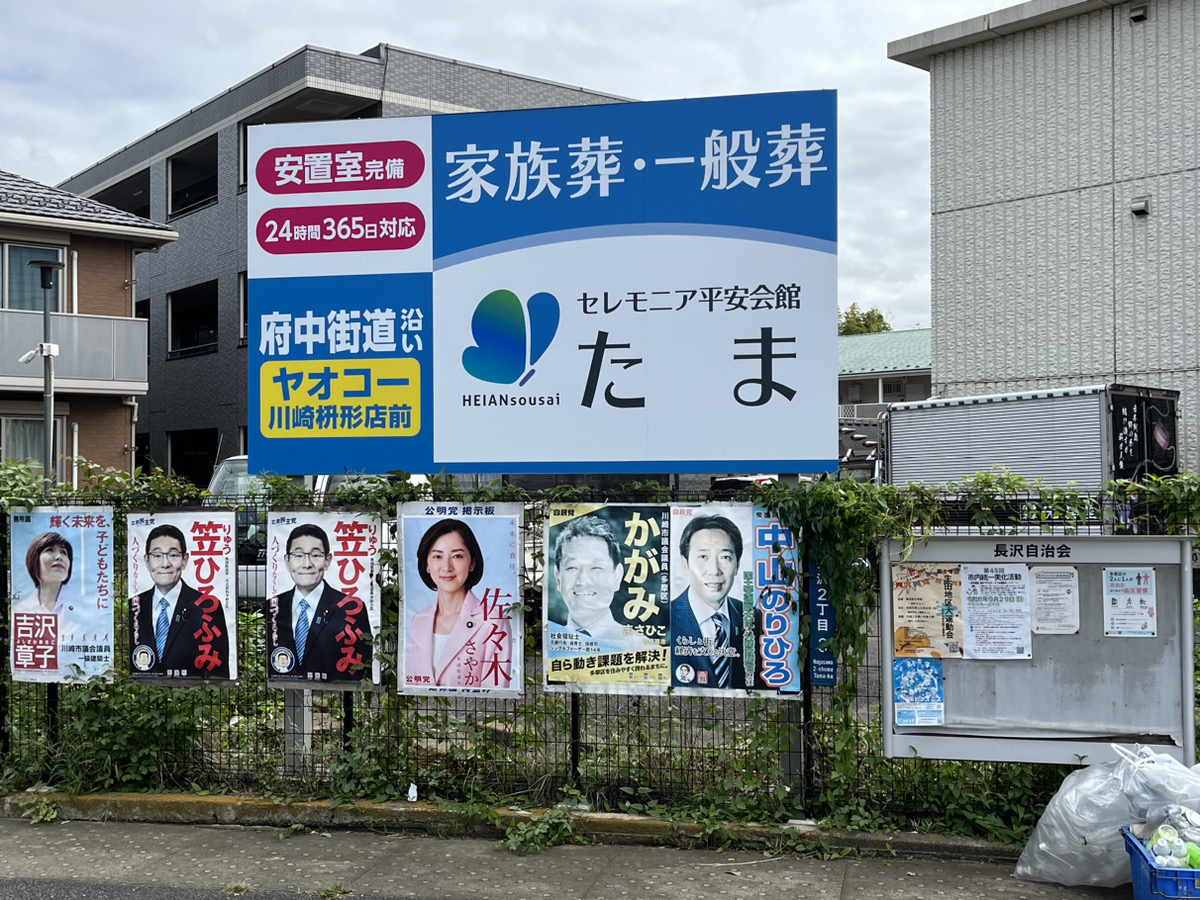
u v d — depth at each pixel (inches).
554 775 219.0
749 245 215.0
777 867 191.3
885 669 199.3
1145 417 524.4
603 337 221.0
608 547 213.3
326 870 193.2
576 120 222.8
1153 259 623.8
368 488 226.7
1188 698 187.8
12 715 243.9
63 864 198.2
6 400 761.0
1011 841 194.4
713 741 213.2
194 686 231.5
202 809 223.5
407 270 230.2
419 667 221.5
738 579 208.1
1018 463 535.5
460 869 192.5
